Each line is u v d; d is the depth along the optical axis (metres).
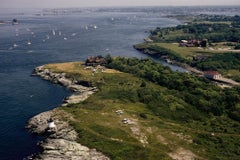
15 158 117.00
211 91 179.62
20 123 148.12
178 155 112.31
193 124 144.38
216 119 151.50
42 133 135.75
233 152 117.19
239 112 158.50
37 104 174.00
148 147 116.38
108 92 179.62
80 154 112.44
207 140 125.94
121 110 151.88
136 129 130.62
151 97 167.38
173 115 152.50
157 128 133.75
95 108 155.12
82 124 134.12
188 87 188.12
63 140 121.31
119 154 111.62
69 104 165.38
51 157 111.88
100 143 118.56
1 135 135.38
